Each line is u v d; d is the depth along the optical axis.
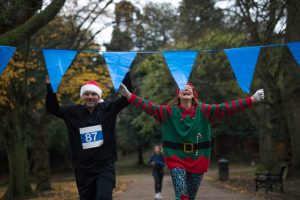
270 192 16.58
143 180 28.81
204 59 26.66
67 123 5.98
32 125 22.25
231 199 14.69
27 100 18.12
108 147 5.86
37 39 19.75
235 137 46.88
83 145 5.82
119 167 49.09
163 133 6.18
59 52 5.96
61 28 19.77
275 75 19.91
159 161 15.16
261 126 26.59
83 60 19.00
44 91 18.22
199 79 32.09
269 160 26.33
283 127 21.72
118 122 47.44
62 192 19.58
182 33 23.34
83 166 5.81
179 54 6.02
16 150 17.34
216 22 20.56
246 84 5.94
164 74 31.80
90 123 5.88
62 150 38.97
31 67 16.78
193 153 6.06
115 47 26.88
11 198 17.09
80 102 19.20
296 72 16.52
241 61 6.01
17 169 17.27
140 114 41.56
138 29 20.84
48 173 20.52
